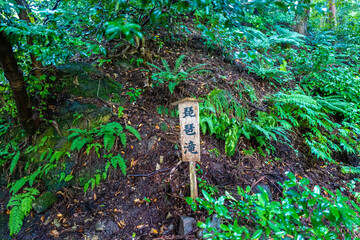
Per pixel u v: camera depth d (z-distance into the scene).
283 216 1.89
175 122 4.18
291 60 6.88
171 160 3.47
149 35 5.01
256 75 5.93
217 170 3.52
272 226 1.80
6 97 3.66
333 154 4.76
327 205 1.73
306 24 9.62
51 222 2.88
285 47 7.84
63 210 2.99
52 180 3.32
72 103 3.92
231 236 1.78
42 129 3.71
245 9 1.64
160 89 4.47
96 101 4.04
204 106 4.08
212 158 3.66
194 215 2.73
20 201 3.05
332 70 6.18
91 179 3.22
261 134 4.24
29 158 3.54
